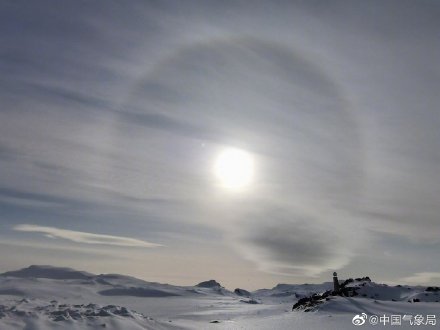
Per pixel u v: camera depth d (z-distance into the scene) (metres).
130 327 50.66
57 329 45.25
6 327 43.47
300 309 99.75
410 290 112.00
